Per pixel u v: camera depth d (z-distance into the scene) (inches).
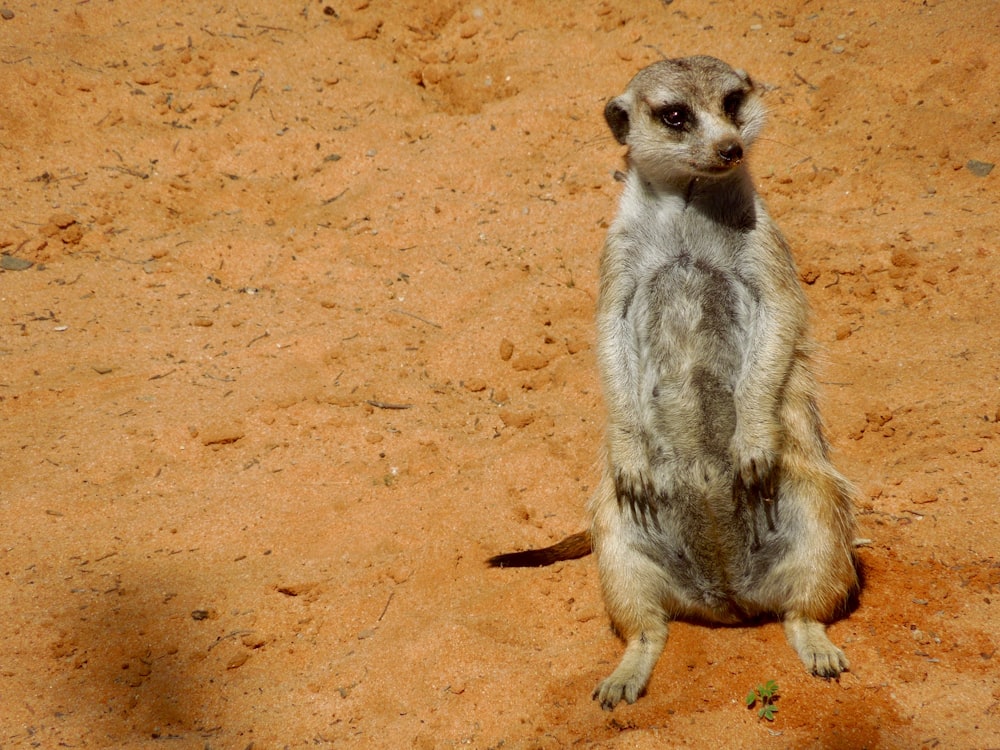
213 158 407.5
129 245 370.6
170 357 319.3
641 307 219.8
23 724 197.8
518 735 190.9
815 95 412.5
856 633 204.2
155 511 261.0
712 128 209.2
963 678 188.7
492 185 392.2
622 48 446.6
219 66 445.4
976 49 411.2
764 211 215.2
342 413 295.3
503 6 478.6
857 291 327.3
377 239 373.7
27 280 351.3
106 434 285.0
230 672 212.7
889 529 236.2
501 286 347.6
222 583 236.8
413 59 462.6
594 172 391.9
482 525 253.3
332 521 257.4
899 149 384.8
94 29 460.8
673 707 190.5
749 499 206.8
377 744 192.1
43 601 230.4
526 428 290.8
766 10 456.1
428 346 325.1
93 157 402.9
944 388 281.7
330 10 477.4
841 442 271.3
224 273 361.4
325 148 412.5
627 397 215.0
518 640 216.8
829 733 179.2
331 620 225.3
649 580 210.2
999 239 334.6
